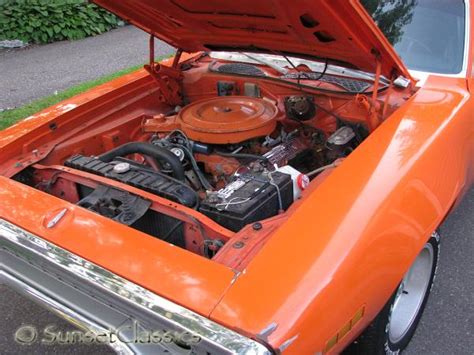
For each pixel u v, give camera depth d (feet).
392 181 6.18
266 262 5.05
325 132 9.11
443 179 7.23
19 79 24.53
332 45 7.77
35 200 6.55
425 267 8.06
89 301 5.95
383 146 6.85
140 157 8.93
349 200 5.81
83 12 32.60
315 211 5.69
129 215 6.46
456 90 8.63
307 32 7.56
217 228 6.13
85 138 9.23
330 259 5.06
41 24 30.89
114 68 25.93
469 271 10.00
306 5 6.42
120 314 5.61
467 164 8.73
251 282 4.85
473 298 9.30
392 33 9.80
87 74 25.08
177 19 8.77
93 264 5.40
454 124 7.72
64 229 5.93
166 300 4.85
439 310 9.04
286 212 6.37
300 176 7.39
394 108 8.19
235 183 6.93
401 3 9.92
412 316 7.99
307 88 9.27
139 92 10.52
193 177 8.39
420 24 9.83
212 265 5.13
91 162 7.72
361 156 6.66
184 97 11.10
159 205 6.60
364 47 7.28
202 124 8.50
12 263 6.86
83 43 31.24
